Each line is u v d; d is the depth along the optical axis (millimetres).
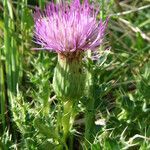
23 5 260
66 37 176
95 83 190
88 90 191
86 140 182
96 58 201
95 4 242
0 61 237
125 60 261
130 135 188
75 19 179
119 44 283
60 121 186
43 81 198
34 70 248
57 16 183
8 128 204
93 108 189
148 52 281
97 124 190
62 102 187
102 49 236
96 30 181
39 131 175
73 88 181
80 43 177
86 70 198
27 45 265
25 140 181
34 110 189
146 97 191
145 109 184
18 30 265
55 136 178
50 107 211
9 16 252
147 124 191
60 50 178
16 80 238
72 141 207
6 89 252
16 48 246
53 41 179
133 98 196
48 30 180
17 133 217
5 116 225
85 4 188
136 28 284
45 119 178
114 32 290
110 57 252
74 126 225
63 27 177
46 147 179
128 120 185
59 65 182
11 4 258
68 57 179
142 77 194
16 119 184
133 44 290
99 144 159
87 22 180
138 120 186
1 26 267
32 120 183
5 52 238
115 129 184
